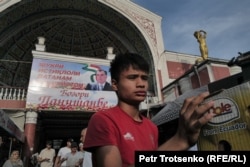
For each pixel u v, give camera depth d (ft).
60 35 69.97
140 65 4.00
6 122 25.94
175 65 64.64
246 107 16.22
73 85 47.26
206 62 47.03
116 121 3.56
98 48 73.82
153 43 63.52
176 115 22.43
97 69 50.21
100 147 3.09
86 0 58.65
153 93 62.13
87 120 58.80
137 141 3.63
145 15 65.36
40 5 57.82
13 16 55.77
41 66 46.52
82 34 70.59
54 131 65.57
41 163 32.22
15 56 64.64
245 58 19.19
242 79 21.35
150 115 39.01
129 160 3.31
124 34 66.33
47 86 45.44
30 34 64.59
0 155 33.37
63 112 48.19
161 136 29.63
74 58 49.26
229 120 17.33
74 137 68.69
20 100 44.19
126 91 3.96
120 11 60.08
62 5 60.49
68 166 21.56
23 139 39.17
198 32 56.03
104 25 64.49
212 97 18.98
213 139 18.38
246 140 15.92
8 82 63.52
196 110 2.49
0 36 56.13
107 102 48.19
